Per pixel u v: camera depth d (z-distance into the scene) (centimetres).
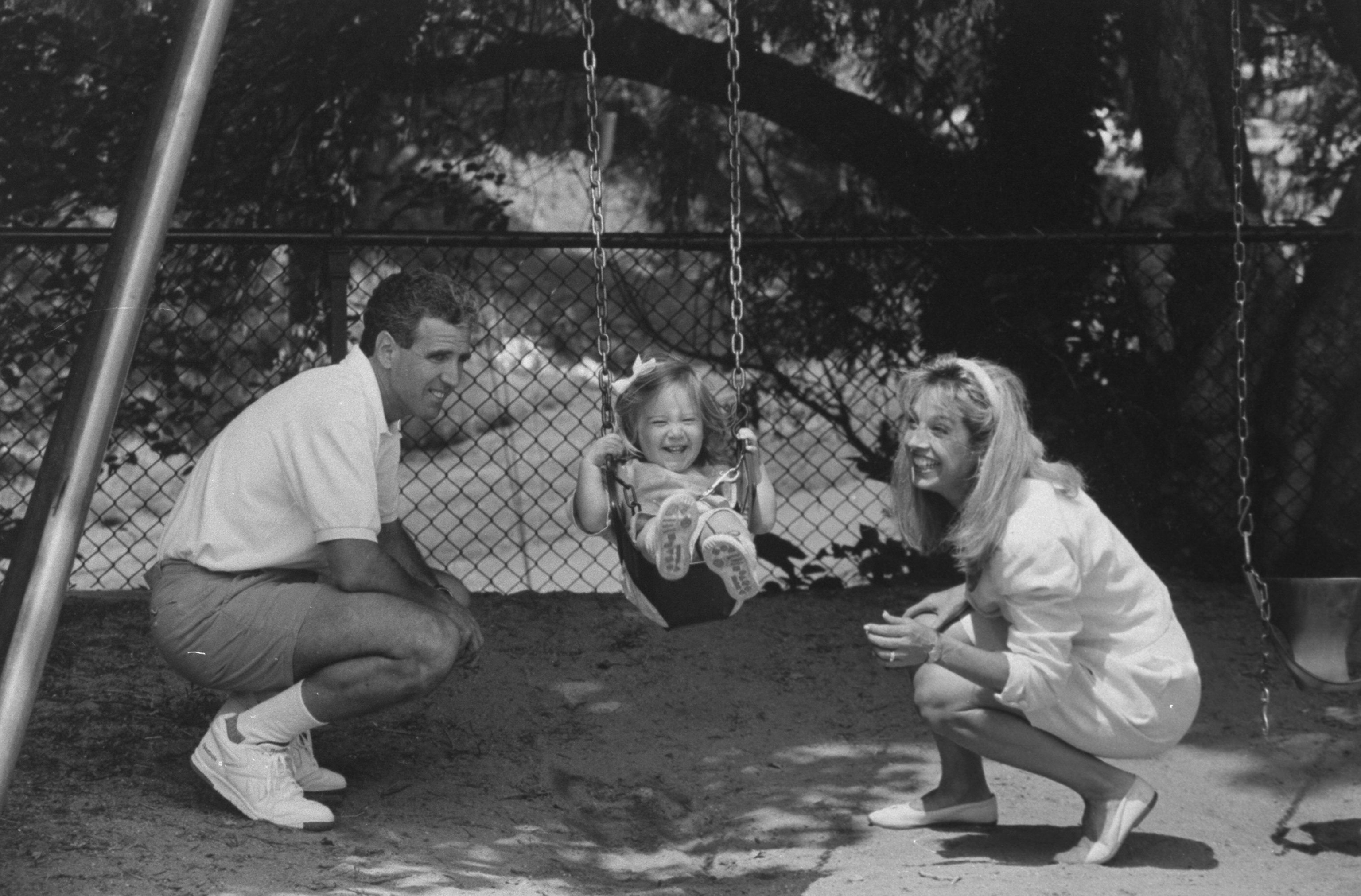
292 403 403
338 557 398
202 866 361
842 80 916
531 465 844
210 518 404
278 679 403
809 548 852
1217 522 708
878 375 766
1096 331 721
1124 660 388
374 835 404
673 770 481
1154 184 730
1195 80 729
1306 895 374
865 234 656
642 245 612
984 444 380
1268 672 427
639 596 411
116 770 434
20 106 779
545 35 888
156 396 732
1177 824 445
